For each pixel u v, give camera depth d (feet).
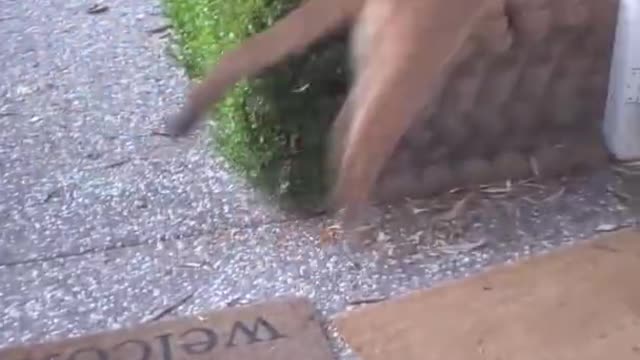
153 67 19.52
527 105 14.61
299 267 13.53
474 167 14.82
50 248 14.19
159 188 15.42
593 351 12.01
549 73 14.46
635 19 14.35
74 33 21.34
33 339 12.38
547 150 15.08
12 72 19.63
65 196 15.39
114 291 13.25
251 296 13.03
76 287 13.37
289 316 12.61
